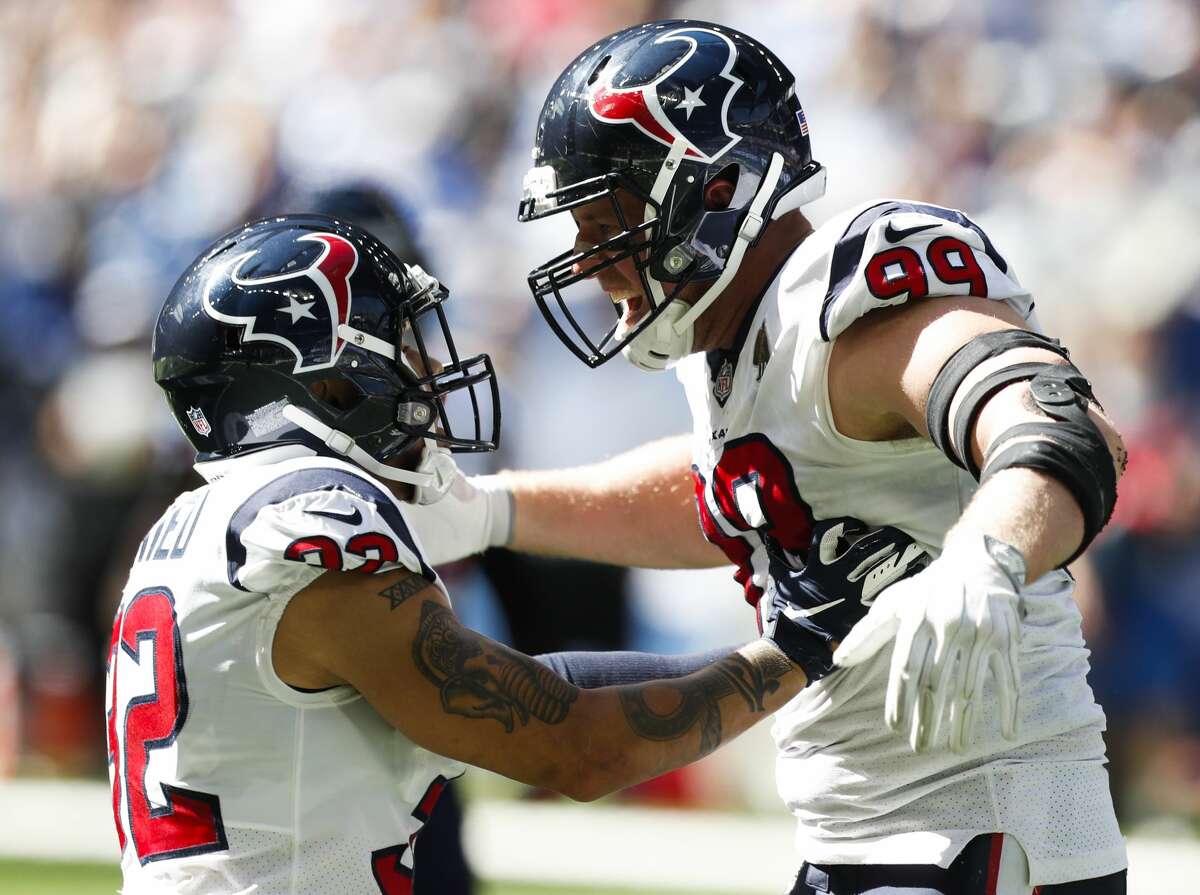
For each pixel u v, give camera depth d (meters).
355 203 13.77
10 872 19.70
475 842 20.48
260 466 8.77
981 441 7.84
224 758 8.36
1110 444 7.98
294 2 29.48
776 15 27.14
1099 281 23.12
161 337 9.02
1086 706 9.45
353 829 8.44
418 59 27.91
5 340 26.89
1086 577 21.16
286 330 8.73
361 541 8.16
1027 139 25.06
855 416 8.78
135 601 8.68
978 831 9.15
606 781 8.59
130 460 24.56
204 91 29.02
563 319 23.72
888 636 7.50
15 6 31.70
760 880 19.20
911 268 8.45
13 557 25.30
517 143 27.12
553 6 28.36
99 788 23.77
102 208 28.06
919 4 26.33
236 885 8.36
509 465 22.36
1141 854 19.86
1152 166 24.16
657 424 23.25
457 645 8.34
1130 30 25.50
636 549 11.48
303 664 8.34
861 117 25.64
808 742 9.84
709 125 9.30
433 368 9.60
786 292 9.06
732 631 22.50
